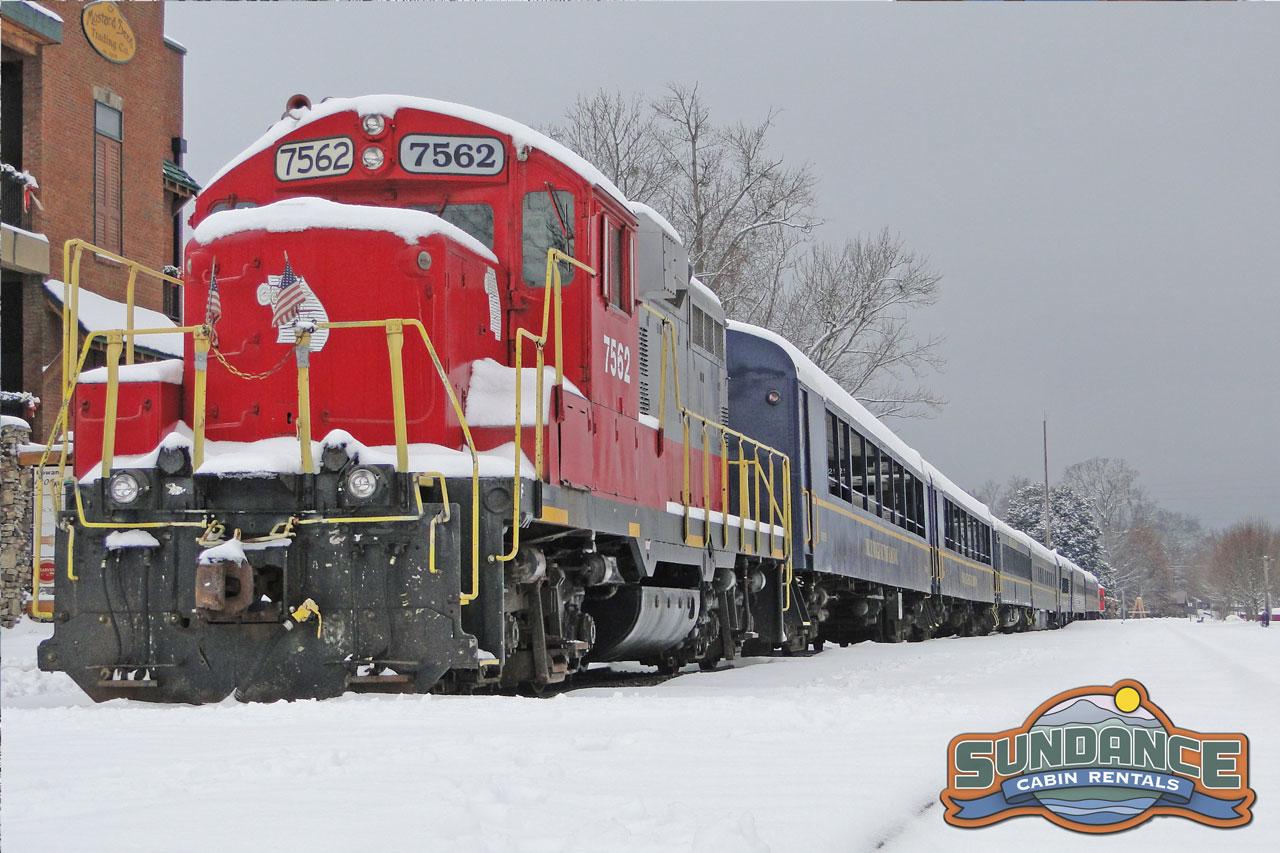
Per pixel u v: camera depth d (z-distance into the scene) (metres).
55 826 3.42
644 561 10.48
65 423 8.19
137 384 8.18
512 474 7.95
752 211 36.03
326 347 8.25
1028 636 30.83
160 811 3.60
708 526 12.33
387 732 5.49
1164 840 3.65
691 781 4.21
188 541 7.71
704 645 12.82
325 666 7.52
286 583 7.54
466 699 6.87
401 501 7.66
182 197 25.62
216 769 4.34
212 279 8.39
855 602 21.45
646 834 3.24
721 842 2.98
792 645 16.72
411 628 7.47
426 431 8.16
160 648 7.70
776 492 15.59
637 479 10.46
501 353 9.16
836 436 18.34
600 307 9.66
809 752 4.96
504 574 8.09
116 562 7.78
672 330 11.71
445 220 9.20
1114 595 122.38
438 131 9.30
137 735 5.43
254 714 6.25
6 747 5.05
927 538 25.83
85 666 7.78
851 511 18.81
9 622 17.55
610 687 10.39
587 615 9.88
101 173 22.23
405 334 8.18
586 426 9.19
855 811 3.66
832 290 37.66
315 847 3.12
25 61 20.91
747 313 36.06
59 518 7.91
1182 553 162.62
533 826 3.40
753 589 14.56
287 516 7.71
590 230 9.48
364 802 3.70
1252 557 106.56
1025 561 43.06
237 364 8.34
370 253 8.27
